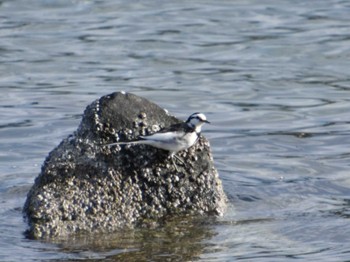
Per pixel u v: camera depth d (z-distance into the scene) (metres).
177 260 11.03
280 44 25.31
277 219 12.84
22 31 26.64
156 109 12.76
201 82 22.17
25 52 24.72
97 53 24.66
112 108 12.61
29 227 12.04
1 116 19.20
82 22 27.67
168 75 22.75
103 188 12.29
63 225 11.92
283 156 16.64
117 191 12.34
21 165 15.82
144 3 29.77
